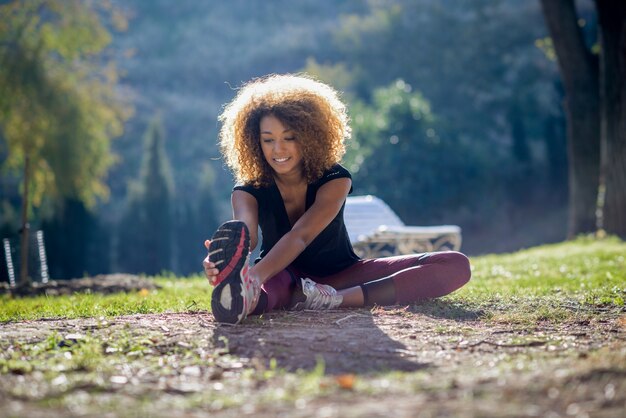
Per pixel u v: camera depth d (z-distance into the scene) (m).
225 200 76.38
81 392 3.03
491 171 56.00
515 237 56.19
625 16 16.50
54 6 35.44
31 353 3.90
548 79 71.38
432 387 2.89
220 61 107.25
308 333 4.29
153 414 2.69
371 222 13.89
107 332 4.39
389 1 83.44
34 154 33.50
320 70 72.50
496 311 5.22
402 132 45.78
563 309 5.32
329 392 2.90
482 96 73.06
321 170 5.25
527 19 77.12
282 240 5.04
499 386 2.84
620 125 16.72
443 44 76.19
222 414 2.70
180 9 120.88
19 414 2.68
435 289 5.43
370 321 4.72
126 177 80.44
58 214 48.12
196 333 4.28
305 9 118.12
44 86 33.91
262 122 5.16
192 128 92.25
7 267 11.02
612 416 2.49
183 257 61.38
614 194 16.77
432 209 47.06
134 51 45.06
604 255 11.15
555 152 61.28
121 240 59.06
